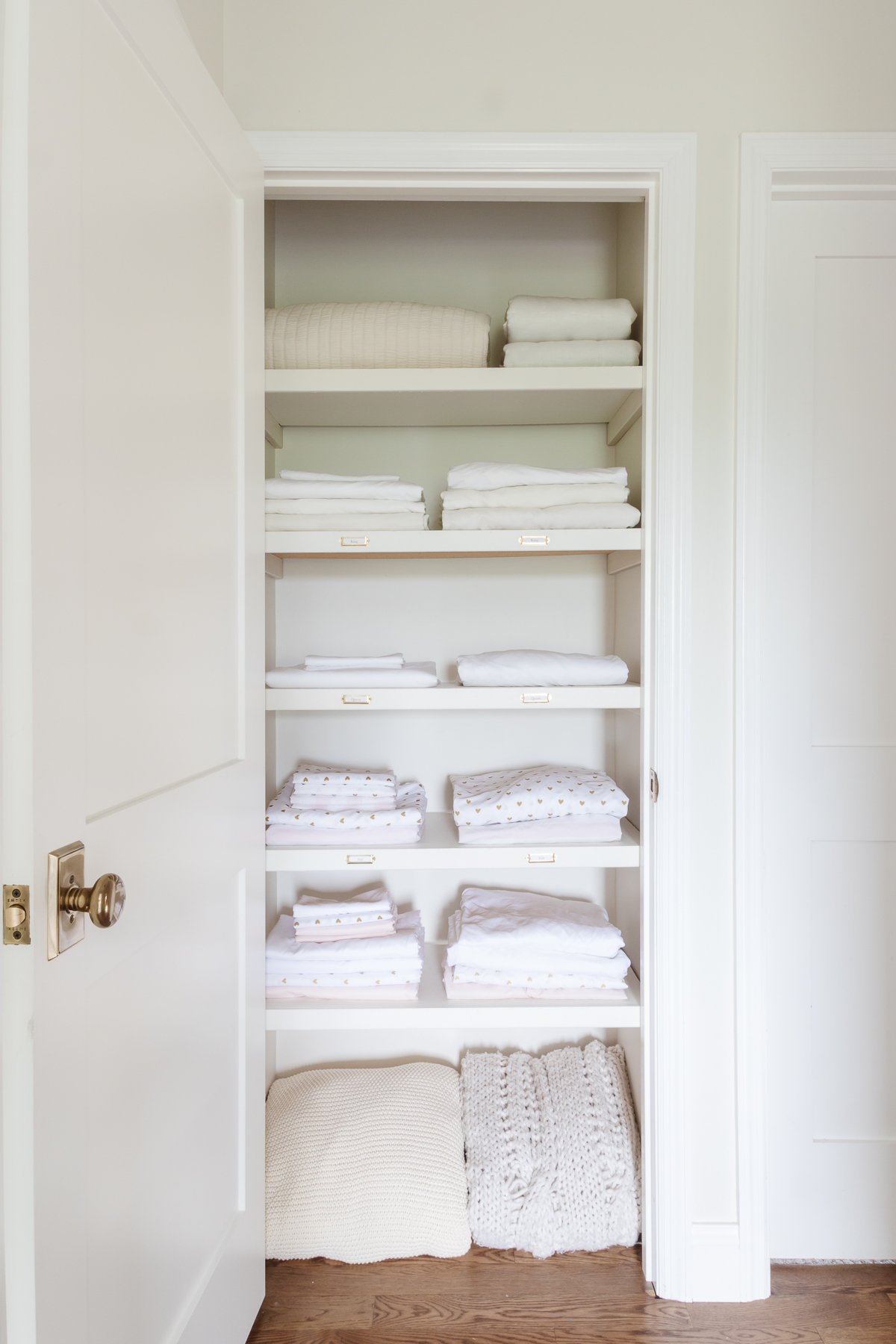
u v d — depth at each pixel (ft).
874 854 5.83
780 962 5.81
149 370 3.51
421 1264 5.62
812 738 5.80
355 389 5.51
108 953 3.06
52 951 2.62
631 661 6.04
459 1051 6.93
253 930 4.99
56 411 2.67
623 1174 5.81
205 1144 4.21
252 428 4.90
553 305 5.66
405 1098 6.11
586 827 5.79
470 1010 5.58
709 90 5.16
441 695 5.55
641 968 5.56
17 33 2.46
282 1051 6.92
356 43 5.14
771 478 5.73
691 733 5.38
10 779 2.52
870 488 5.75
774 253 5.64
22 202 2.48
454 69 5.14
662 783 5.34
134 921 3.30
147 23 3.44
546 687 5.61
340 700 5.55
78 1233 2.81
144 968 3.46
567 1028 6.86
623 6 5.15
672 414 5.25
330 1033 6.92
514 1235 5.67
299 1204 5.62
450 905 6.97
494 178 5.28
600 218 6.81
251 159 4.84
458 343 5.70
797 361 5.68
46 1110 2.60
